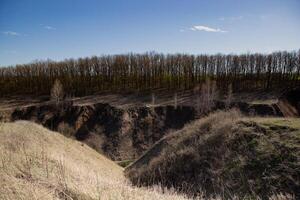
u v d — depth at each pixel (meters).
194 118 56.00
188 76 76.56
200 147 16.80
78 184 6.05
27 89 85.88
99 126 58.06
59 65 87.25
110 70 81.69
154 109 59.25
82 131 58.22
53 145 17.25
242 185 12.38
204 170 15.02
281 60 70.19
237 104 56.41
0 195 4.86
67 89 78.38
